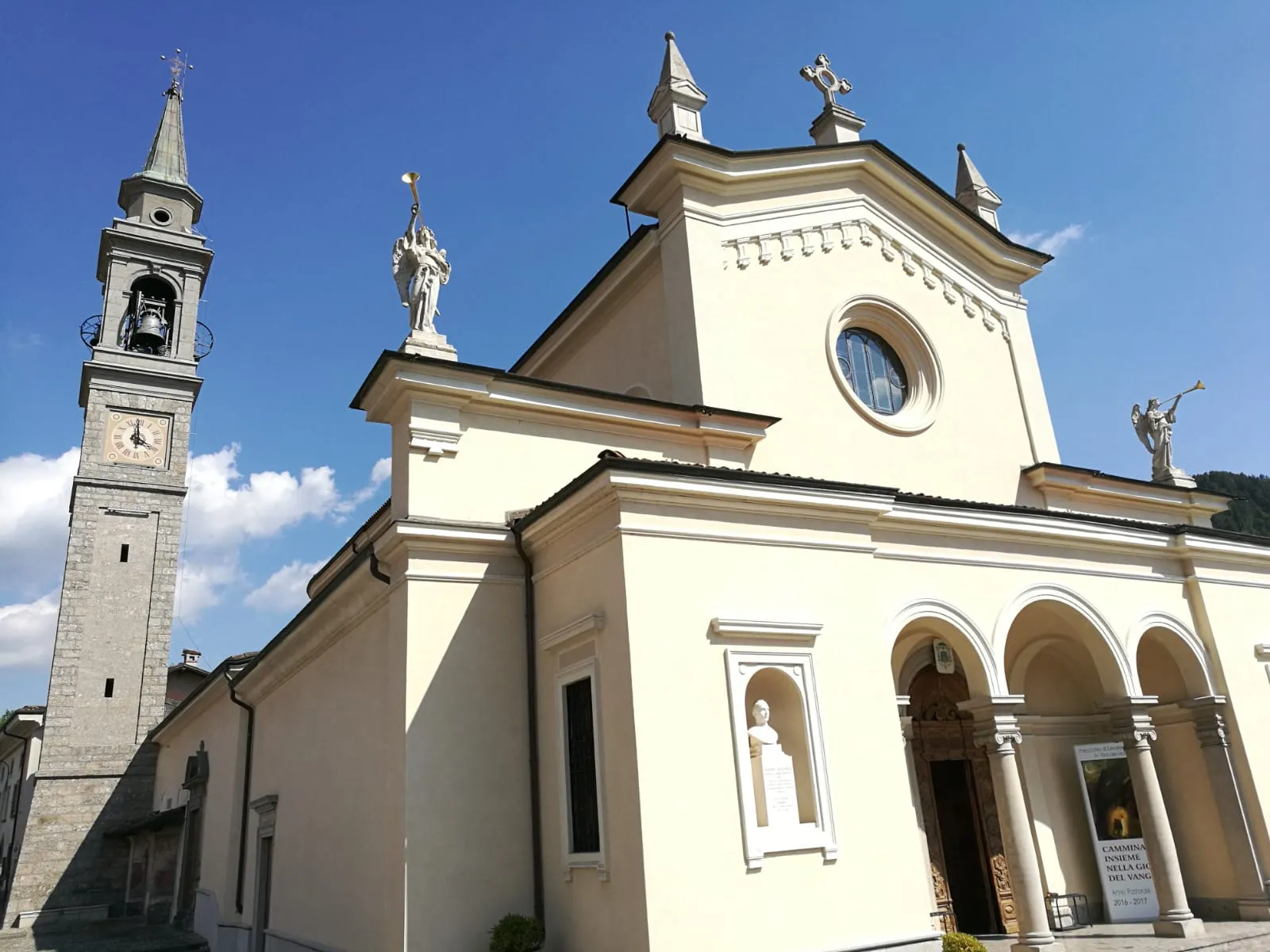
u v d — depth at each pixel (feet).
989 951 45.11
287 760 59.31
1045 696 57.16
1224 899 51.88
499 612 40.57
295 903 53.47
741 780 33.86
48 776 114.62
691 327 50.85
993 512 47.14
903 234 62.54
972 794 53.47
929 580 44.62
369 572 43.32
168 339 140.26
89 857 113.70
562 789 36.42
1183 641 53.31
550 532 39.52
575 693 37.24
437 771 37.24
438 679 38.47
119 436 130.72
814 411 53.26
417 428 41.68
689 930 30.94
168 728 107.65
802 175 58.29
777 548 38.52
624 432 47.24
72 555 123.34
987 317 65.46
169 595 126.82
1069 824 54.75
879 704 38.78
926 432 57.93
